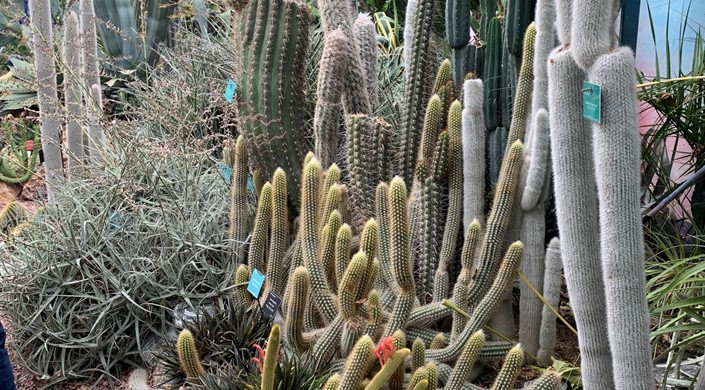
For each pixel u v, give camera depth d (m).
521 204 2.08
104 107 3.92
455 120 2.22
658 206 2.45
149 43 4.77
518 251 1.96
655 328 2.27
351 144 2.36
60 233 2.58
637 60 3.27
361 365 1.62
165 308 2.44
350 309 1.86
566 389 2.02
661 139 2.83
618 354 1.36
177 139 2.80
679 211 2.92
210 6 4.66
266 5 2.53
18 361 2.56
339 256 1.95
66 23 3.21
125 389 2.39
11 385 2.06
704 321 1.91
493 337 2.22
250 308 2.30
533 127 2.04
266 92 2.52
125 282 2.48
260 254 2.34
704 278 2.02
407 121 2.44
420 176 2.28
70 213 2.74
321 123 2.42
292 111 2.56
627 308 1.33
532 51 2.15
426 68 2.43
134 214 2.67
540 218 2.10
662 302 2.30
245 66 2.57
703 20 2.98
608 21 1.30
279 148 2.55
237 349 2.16
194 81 3.57
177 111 3.22
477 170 2.19
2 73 5.21
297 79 2.56
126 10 4.69
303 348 2.04
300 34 2.53
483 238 2.16
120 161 2.80
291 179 2.58
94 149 3.18
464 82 2.30
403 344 1.69
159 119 3.07
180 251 2.56
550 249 2.04
